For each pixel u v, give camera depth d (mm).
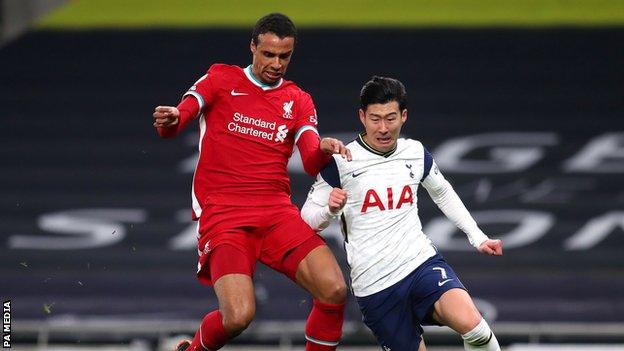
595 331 32812
